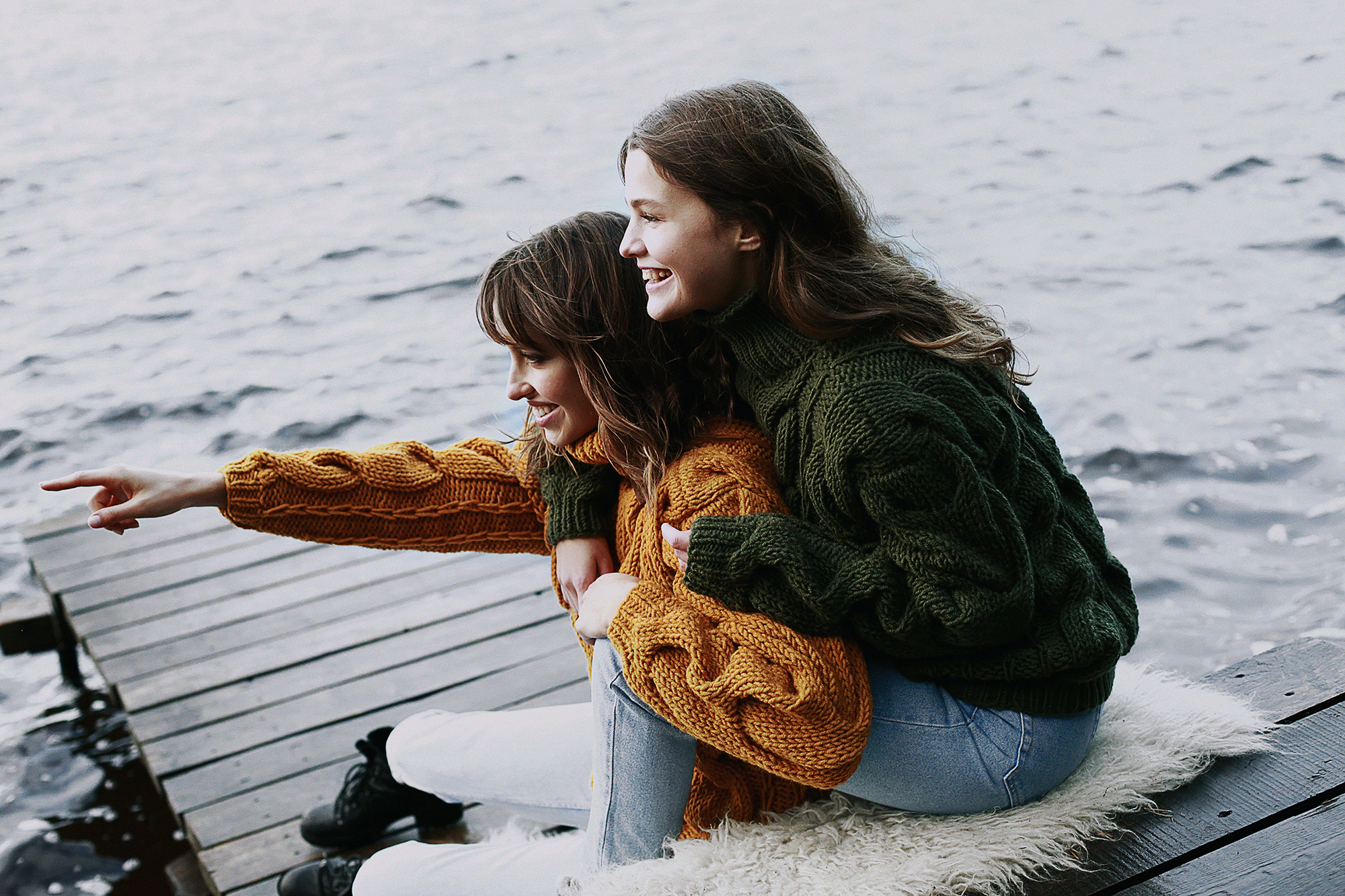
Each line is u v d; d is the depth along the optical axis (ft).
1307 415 13.51
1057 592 4.33
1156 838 4.69
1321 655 5.96
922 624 4.10
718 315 4.50
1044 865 4.55
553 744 5.74
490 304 4.99
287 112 38.70
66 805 10.46
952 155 26.32
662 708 4.40
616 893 4.61
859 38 41.29
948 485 4.00
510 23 49.78
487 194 28.19
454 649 10.27
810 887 4.52
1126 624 4.57
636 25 47.14
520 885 5.32
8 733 11.51
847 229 4.47
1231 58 31.99
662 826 4.82
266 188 30.37
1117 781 4.82
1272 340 15.43
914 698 4.51
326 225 26.78
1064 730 4.54
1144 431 13.57
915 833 4.66
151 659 10.34
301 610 11.05
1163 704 5.31
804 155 4.36
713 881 4.61
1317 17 35.06
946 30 40.70
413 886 5.36
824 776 4.22
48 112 41.32
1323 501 11.94
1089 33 37.40
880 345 4.24
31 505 15.39
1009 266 19.11
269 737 9.14
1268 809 4.83
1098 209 21.61
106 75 46.55
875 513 4.06
